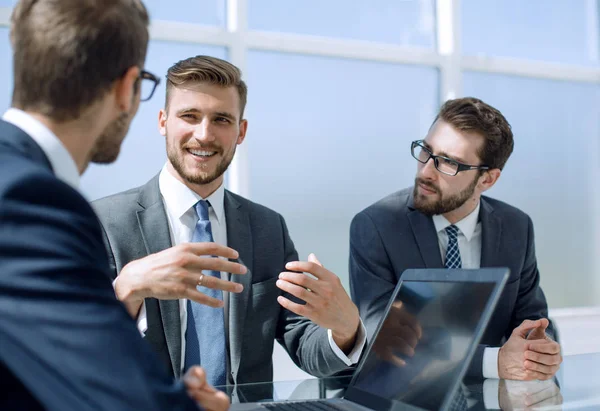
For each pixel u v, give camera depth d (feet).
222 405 3.15
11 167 2.28
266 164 11.55
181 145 6.04
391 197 7.88
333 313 4.99
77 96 2.73
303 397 4.53
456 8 12.67
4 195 2.16
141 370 2.15
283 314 6.39
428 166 7.25
